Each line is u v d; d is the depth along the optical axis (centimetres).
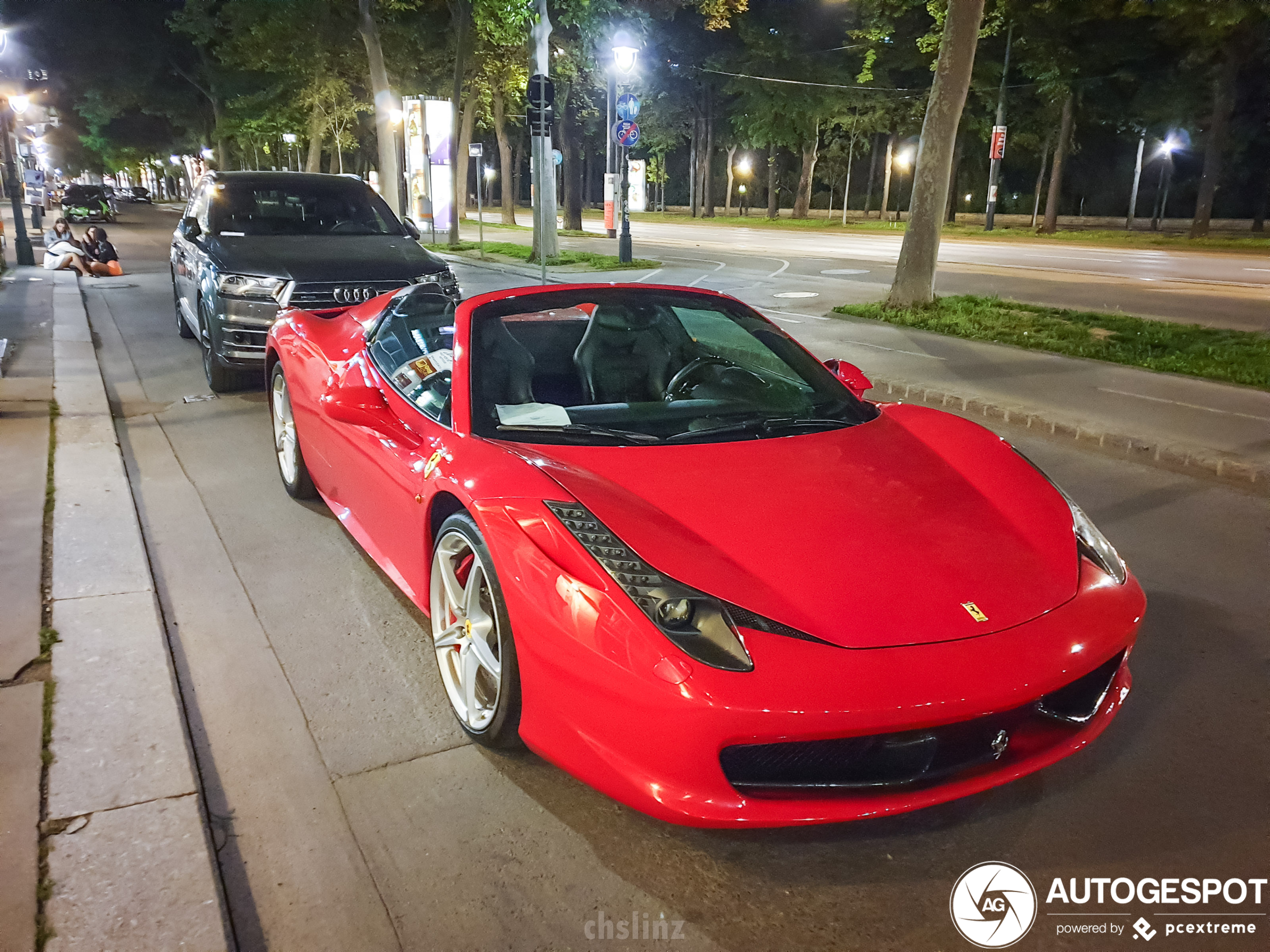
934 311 1261
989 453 310
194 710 301
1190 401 747
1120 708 278
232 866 230
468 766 274
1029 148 4803
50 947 194
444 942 208
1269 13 2927
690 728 208
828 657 212
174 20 3919
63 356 860
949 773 226
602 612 221
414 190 3042
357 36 3312
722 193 7994
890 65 4475
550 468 267
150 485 526
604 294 369
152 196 10731
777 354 365
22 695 290
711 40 4800
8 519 442
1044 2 3416
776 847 242
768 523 249
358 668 329
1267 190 4422
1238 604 388
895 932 213
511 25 2345
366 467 366
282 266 694
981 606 230
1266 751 284
